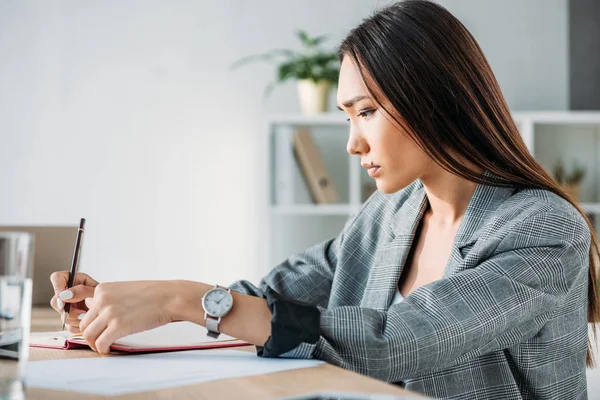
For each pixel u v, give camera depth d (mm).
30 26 3359
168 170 3396
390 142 999
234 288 1126
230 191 3412
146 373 688
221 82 3418
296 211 3131
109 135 3383
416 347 798
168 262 3389
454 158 1029
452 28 1008
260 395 584
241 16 3430
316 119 3100
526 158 1041
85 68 3381
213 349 870
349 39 1026
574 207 1015
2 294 608
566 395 1014
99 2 3395
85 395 595
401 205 1232
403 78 976
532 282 902
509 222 972
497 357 991
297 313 777
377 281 1166
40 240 1580
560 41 3457
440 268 1098
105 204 3373
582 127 3127
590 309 1108
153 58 3400
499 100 1034
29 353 841
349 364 777
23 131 3348
